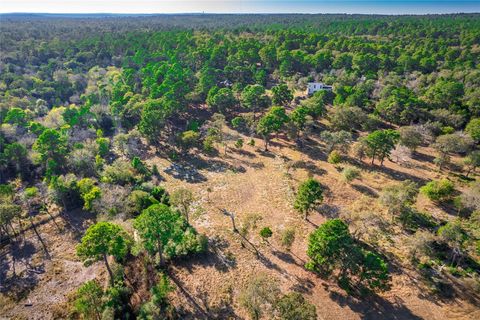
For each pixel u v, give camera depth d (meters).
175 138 83.50
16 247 52.28
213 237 51.69
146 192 61.00
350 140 78.88
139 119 97.12
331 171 69.25
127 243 47.59
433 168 69.12
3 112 90.62
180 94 97.38
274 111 82.81
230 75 122.88
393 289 41.16
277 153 79.19
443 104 91.62
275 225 54.16
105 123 95.75
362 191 61.59
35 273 47.38
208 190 65.25
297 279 43.56
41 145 68.88
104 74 139.75
